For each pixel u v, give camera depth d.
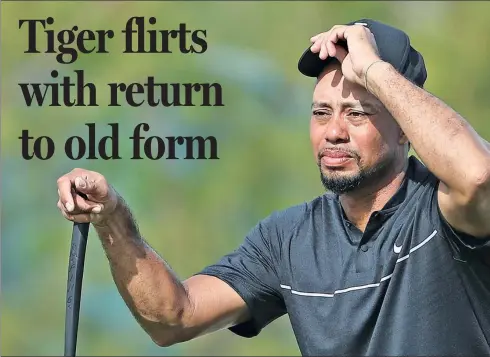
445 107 15.35
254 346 47.88
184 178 52.69
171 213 52.47
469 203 14.99
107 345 49.09
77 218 15.84
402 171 16.34
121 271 16.78
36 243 51.44
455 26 54.69
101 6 52.78
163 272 16.94
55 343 50.84
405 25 55.31
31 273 51.47
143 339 49.41
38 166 51.75
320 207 16.94
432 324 15.59
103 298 49.28
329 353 16.02
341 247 16.36
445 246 15.66
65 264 51.50
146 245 16.97
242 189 53.34
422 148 15.19
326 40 16.23
